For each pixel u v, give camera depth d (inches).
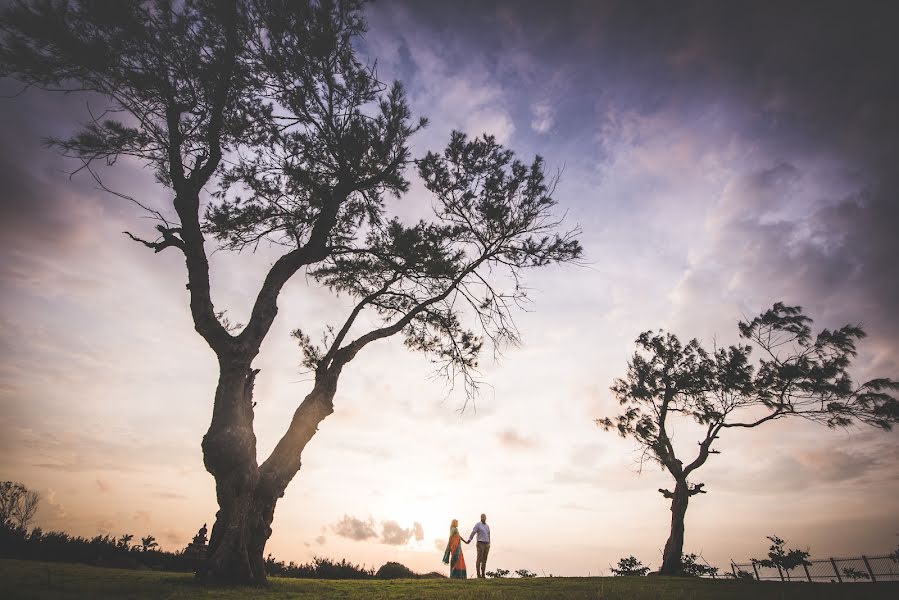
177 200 438.9
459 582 513.3
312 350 495.8
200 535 429.1
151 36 389.1
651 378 960.3
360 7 434.0
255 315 432.8
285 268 466.6
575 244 516.1
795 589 432.8
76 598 247.8
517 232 533.6
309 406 445.4
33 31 344.5
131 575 380.8
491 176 509.0
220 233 500.1
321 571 644.7
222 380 405.4
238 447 382.3
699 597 351.3
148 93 403.5
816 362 857.5
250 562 384.2
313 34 417.7
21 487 662.5
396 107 447.5
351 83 451.5
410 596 341.7
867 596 368.5
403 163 485.1
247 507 385.7
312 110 460.8
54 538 535.5
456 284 521.7
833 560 730.2
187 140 457.1
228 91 445.7
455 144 501.0
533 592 383.6
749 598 347.9
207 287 433.1
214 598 285.0
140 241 427.2
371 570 700.0
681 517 857.5
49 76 371.2
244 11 409.7
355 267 539.5
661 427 941.8
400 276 542.3
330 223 482.6
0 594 244.8
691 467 887.7
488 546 645.3
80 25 367.9
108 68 378.9
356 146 448.1
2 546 485.1
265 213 497.4
